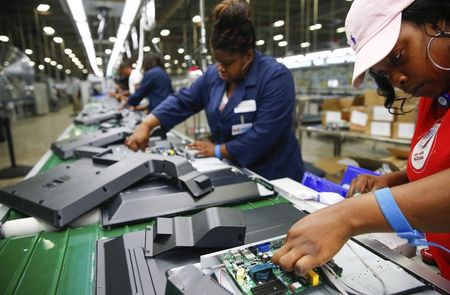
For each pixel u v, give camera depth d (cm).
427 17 45
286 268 44
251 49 126
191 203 82
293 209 79
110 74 844
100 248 64
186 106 159
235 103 134
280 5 621
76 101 1064
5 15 738
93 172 91
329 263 52
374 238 65
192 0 202
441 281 50
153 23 231
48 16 743
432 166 59
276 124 130
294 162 148
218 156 132
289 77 134
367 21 47
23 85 950
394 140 262
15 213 84
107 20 290
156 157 95
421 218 40
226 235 58
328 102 371
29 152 524
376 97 287
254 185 93
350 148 488
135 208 78
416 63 48
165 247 58
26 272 57
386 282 50
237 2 118
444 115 60
